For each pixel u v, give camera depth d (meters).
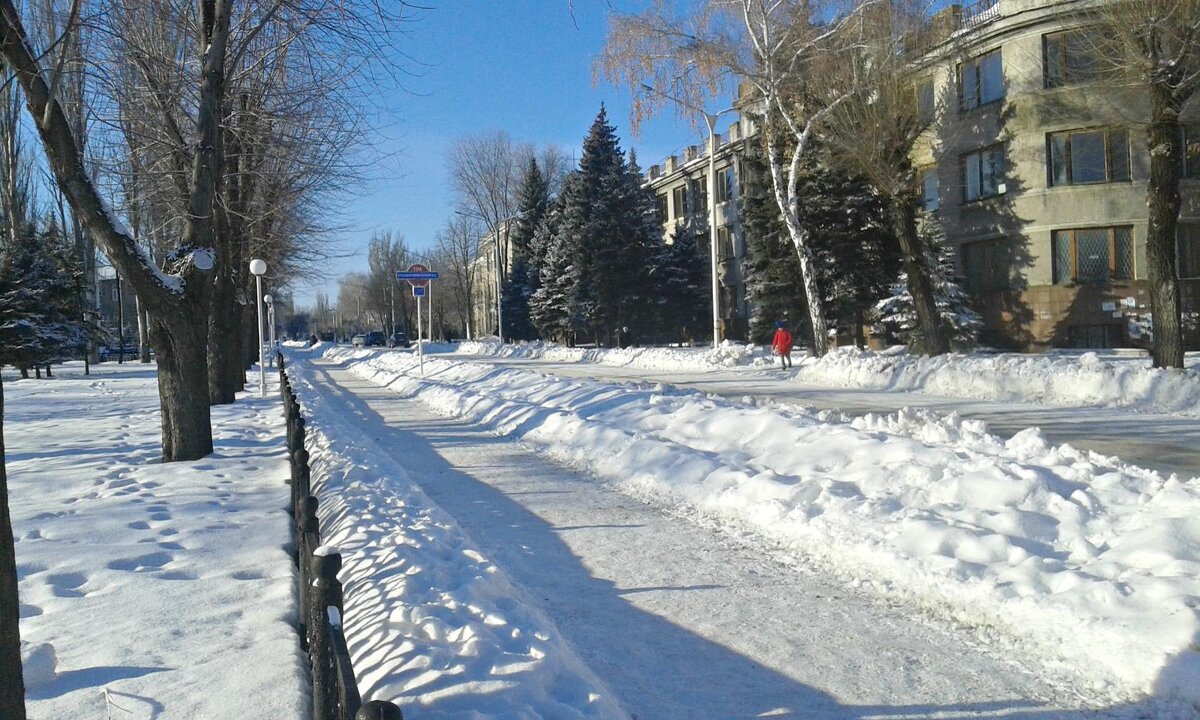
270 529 7.93
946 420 10.07
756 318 39.31
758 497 8.29
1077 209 30.95
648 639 5.29
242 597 5.89
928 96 35.84
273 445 13.80
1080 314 31.05
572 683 4.26
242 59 15.87
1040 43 31.09
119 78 14.33
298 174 20.55
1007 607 5.22
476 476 11.05
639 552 7.21
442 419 18.23
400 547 6.46
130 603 5.76
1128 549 5.51
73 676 4.51
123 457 12.74
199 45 13.98
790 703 4.36
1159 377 16.47
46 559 6.89
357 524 7.35
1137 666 4.36
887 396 20.12
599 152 54.47
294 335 188.38
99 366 48.94
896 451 8.56
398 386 28.81
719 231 57.81
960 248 35.12
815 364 25.69
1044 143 31.30
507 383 22.14
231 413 19.16
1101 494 6.64
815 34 27.09
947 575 5.74
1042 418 15.10
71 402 23.59
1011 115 32.16
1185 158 30.22
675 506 8.91
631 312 53.22
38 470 11.53
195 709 4.07
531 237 74.25
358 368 43.53
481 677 4.06
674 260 55.88
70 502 9.29
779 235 36.50
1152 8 17.05
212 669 4.57
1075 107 29.78
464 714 3.66
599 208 52.50
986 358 20.61
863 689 4.49
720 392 22.22
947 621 5.36
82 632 5.20
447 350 65.94
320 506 8.62
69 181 11.16
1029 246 32.03
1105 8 18.31
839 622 5.45
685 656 5.00
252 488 10.09
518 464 11.91
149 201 19.56
